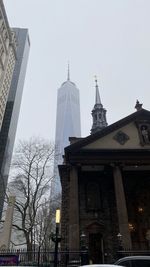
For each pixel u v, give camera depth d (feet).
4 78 266.98
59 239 50.62
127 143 96.53
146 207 96.58
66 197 97.91
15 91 384.06
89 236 88.94
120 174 87.86
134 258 38.45
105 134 98.43
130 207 97.50
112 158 91.04
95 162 90.33
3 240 83.92
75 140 108.17
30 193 109.40
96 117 202.49
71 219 77.20
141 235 91.20
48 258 74.38
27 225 118.73
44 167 114.62
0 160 312.91
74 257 67.51
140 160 91.40
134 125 102.06
